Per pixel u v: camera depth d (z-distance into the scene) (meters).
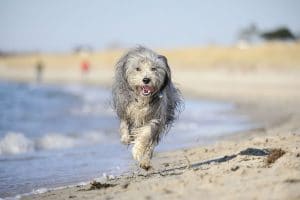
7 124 21.84
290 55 83.56
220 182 7.66
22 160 13.87
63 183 10.77
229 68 76.88
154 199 7.13
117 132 19.81
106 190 8.77
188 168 10.32
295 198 6.63
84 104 31.88
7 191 10.10
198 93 42.78
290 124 19.41
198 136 18.09
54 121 23.34
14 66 115.12
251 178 7.76
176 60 92.06
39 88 49.84
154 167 11.37
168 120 10.89
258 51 88.62
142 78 10.05
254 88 47.09
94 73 86.81
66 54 124.69
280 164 8.55
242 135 17.33
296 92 40.53
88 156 14.33
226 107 30.91
